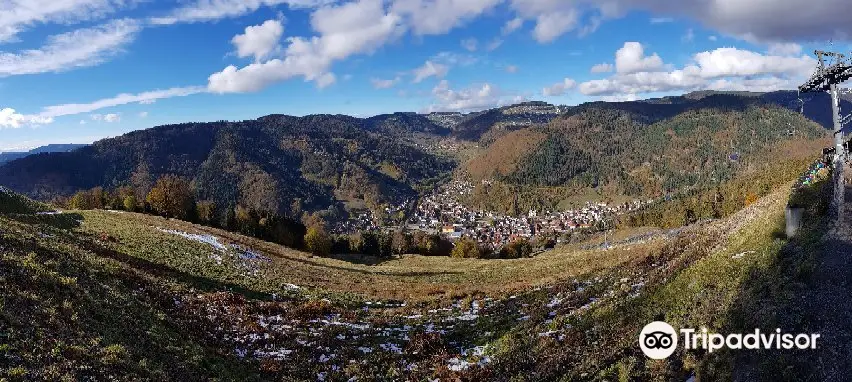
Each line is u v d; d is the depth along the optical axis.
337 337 25.55
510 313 29.27
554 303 29.88
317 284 42.75
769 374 13.26
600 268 40.62
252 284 36.25
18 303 15.53
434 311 32.53
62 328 15.24
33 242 24.80
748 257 22.23
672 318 19.34
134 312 20.30
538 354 20.52
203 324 23.52
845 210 22.12
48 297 17.23
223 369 18.36
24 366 12.28
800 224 23.03
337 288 42.25
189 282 31.28
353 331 26.86
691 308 19.47
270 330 25.33
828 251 18.28
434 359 22.23
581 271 42.50
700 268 23.97
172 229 55.62
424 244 128.12
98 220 50.38
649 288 24.59
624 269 35.25
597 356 18.22
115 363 14.48
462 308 32.66
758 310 16.34
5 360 12.21
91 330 16.23
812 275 17.05
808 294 15.97
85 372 13.29
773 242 22.75
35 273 18.94
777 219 26.61
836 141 26.39
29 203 51.44
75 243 31.50
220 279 35.06
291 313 29.47
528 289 37.34
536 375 18.41
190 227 62.81
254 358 21.17
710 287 20.62
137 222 55.62
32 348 13.27
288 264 53.19
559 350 20.25
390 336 25.92
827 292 15.71
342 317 30.00
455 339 25.14
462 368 20.97
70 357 13.70
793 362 13.25
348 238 128.62
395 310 33.16
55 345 13.94
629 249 51.47
